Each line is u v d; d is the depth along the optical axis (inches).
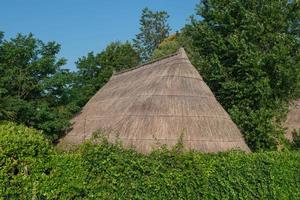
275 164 604.1
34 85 918.4
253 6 998.4
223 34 1038.4
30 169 459.8
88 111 1053.8
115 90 1027.3
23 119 876.0
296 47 965.8
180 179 533.3
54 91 974.4
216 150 690.8
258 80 939.3
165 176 527.8
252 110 945.5
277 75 944.9
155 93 767.7
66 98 1003.3
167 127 702.5
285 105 973.2
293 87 959.0
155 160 530.0
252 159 587.8
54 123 910.4
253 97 955.3
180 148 558.3
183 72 810.2
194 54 1128.2
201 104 756.0
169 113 724.0
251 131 938.1
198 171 544.1
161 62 904.3
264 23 971.3
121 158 514.0
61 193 477.7
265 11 978.7
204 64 1042.7
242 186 572.1
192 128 708.0
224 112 781.3
